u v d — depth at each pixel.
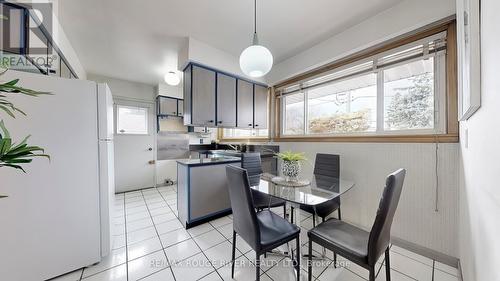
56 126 1.39
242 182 1.25
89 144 1.54
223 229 2.30
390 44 2.02
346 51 2.23
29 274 1.32
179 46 2.62
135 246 1.93
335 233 1.36
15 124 1.25
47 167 1.37
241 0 1.76
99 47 2.61
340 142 2.45
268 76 3.41
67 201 1.46
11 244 1.27
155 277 1.50
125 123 4.02
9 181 1.26
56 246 1.42
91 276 1.50
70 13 1.91
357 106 2.38
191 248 1.90
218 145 4.83
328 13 1.95
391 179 1.04
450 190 1.62
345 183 1.89
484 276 0.83
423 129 1.83
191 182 2.34
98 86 1.59
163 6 1.83
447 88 1.67
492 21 0.67
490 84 0.71
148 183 4.24
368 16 2.01
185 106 2.76
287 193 1.58
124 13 1.92
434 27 1.72
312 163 2.78
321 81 2.75
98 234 1.61
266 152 3.35
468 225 1.20
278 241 1.33
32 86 1.30
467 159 1.22
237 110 3.13
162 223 2.46
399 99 2.01
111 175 1.83
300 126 3.13
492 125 0.70
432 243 1.71
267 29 2.24
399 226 1.91
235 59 2.96
